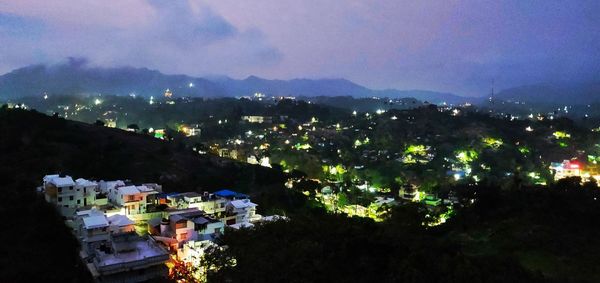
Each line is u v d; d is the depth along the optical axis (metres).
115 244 48.41
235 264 35.78
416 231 61.97
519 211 72.81
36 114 114.75
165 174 105.56
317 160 168.62
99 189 76.69
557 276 48.44
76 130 120.75
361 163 177.12
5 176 74.62
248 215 78.75
